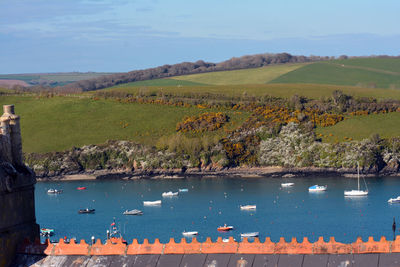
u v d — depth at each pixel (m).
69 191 191.38
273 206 157.75
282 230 130.12
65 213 153.50
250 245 22.06
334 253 21.19
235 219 142.88
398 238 20.66
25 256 24.00
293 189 186.50
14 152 25.31
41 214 152.75
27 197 25.25
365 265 20.52
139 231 132.62
